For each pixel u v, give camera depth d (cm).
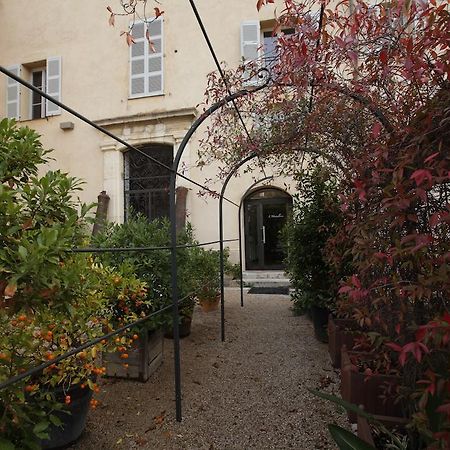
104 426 207
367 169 149
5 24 916
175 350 218
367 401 175
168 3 802
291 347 338
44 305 112
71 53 859
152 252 275
